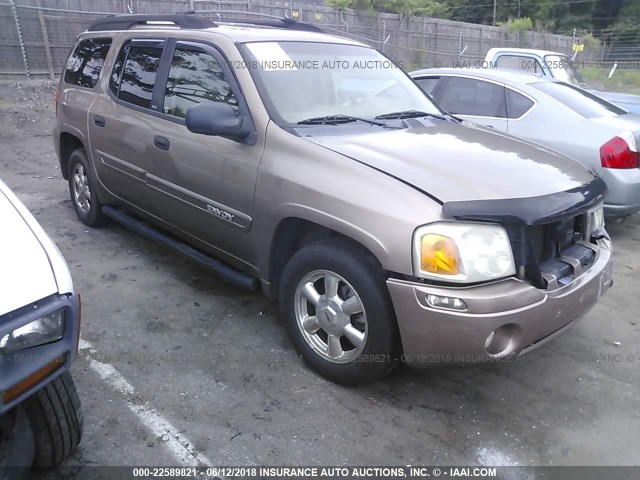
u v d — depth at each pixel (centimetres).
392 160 300
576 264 293
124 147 445
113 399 301
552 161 330
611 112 594
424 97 438
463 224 263
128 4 1470
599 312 426
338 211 288
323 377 324
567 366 352
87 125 494
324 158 306
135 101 439
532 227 278
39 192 673
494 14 4644
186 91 393
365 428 288
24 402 219
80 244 509
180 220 408
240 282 369
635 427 298
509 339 269
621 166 529
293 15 1908
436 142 337
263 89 347
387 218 270
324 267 304
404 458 270
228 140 352
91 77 506
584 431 294
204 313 394
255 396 308
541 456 275
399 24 2309
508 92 601
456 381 331
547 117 570
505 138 369
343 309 302
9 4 1238
